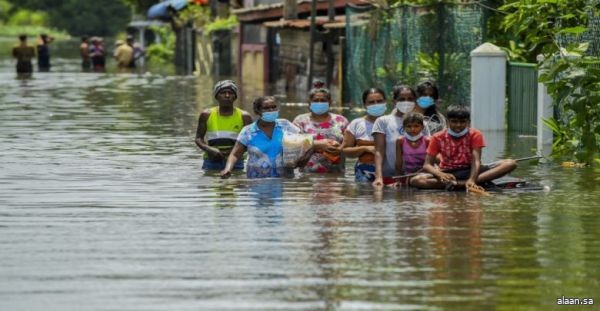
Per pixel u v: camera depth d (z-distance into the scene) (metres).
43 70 99.69
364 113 50.25
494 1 41.81
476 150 26.27
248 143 28.30
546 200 24.59
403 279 17.30
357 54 55.84
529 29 34.09
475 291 16.62
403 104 27.20
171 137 38.56
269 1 87.44
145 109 52.22
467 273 17.69
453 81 43.91
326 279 17.30
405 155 26.95
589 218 22.31
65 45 179.88
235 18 95.94
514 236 20.50
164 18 123.19
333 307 15.77
